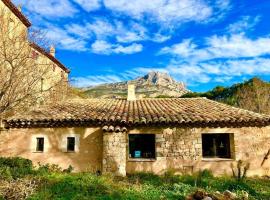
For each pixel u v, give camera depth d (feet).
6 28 53.31
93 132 47.47
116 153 44.01
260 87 101.60
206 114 48.42
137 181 38.73
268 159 46.65
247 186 37.11
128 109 54.03
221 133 47.67
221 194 31.27
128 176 43.68
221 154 48.60
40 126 47.93
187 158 46.01
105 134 44.83
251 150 46.65
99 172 45.68
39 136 47.85
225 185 37.86
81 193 29.19
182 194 31.40
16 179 32.22
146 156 48.37
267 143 47.06
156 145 46.39
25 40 45.78
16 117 47.83
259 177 45.52
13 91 39.06
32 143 47.73
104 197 28.22
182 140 46.37
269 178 44.93
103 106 57.00
